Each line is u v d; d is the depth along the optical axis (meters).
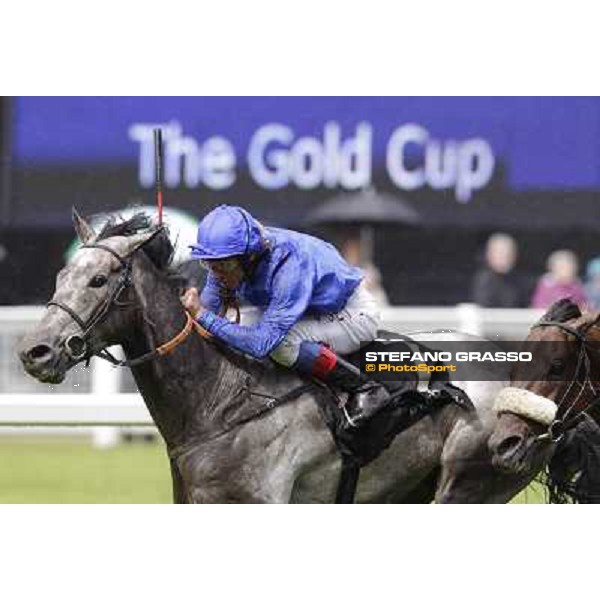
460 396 17.48
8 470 30.34
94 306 15.84
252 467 16.62
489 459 17.66
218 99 41.97
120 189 41.69
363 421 16.91
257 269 16.81
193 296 16.41
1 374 31.20
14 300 41.25
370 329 17.53
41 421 25.77
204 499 16.59
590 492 17.41
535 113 42.44
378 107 42.44
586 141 42.38
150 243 16.53
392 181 42.50
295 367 17.05
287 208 42.22
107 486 27.52
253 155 42.12
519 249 43.81
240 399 16.77
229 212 16.70
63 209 41.53
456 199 42.62
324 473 17.12
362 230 42.47
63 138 41.59
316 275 16.94
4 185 41.56
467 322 29.23
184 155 41.91
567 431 16.89
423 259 43.19
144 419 25.84
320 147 42.28
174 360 16.50
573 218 42.69
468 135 42.53
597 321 16.53
